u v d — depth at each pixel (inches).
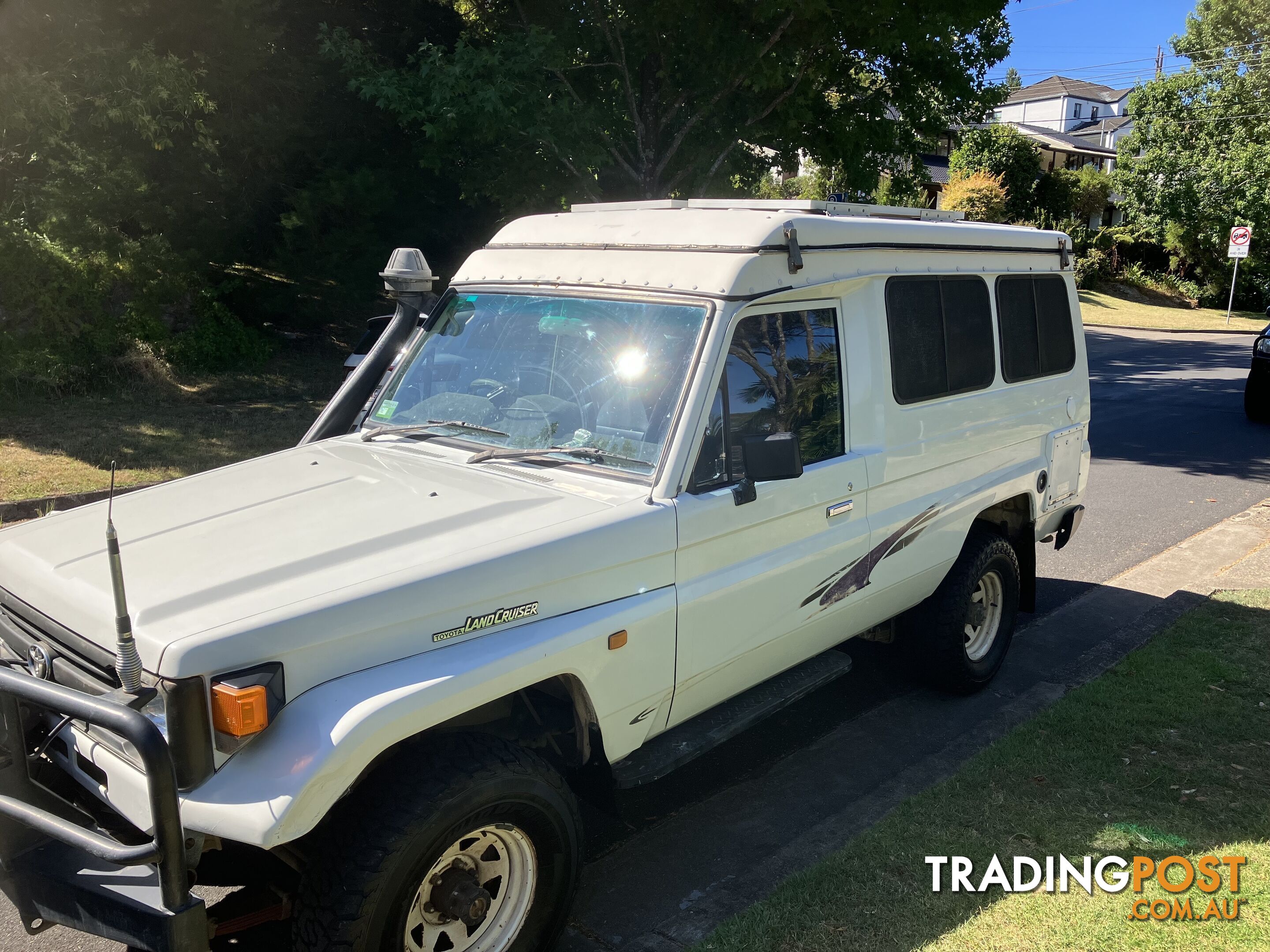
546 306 157.0
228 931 116.3
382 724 101.8
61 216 470.0
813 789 173.6
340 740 98.6
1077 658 230.8
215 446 386.6
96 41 478.9
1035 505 225.6
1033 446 223.1
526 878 120.4
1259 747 178.4
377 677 106.8
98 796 111.0
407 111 458.9
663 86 534.6
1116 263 1732.3
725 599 141.9
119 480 333.4
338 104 571.5
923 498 183.9
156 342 501.7
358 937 102.1
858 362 168.2
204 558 116.0
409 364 171.8
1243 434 539.8
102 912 98.4
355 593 107.2
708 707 150.8
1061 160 2089.1
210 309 540.4
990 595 215.5
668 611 133.3
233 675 99.3
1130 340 1099.3
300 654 103.2
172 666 97.5
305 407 472.4
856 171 588.4
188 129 509.7
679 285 144.2
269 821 95.3
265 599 105.8
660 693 136.0
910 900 135.1
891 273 175.9
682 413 135.6
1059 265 234.7
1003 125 1636.3
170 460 362.6
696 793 172.7
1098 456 478.9
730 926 130.3
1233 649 224.2
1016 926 129.6
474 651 113.6
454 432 155.9
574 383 148.2
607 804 141.5
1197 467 452.1
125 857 92.9
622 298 148.9
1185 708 193.3
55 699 96.3
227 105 540.1
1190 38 1663.4
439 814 105.7
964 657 203.8
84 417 420.8
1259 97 1594.5
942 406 188.1
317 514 128.1
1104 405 644.1
